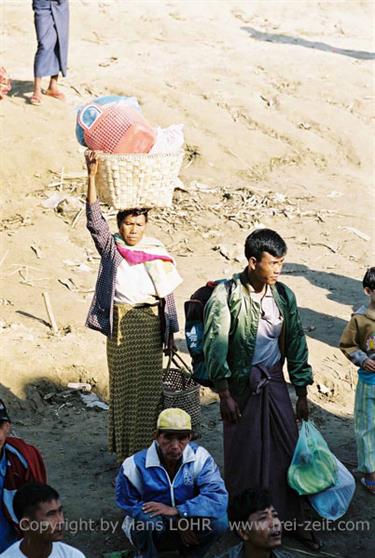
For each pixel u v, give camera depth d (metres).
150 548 6.50
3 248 11.38
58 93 14.77
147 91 15.89
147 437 7.59
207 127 15.12
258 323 6.86
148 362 7.51
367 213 13.66
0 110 13.92
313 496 7.16
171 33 19.42
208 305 6.83
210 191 13.69
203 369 7.07
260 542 5.30
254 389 6.93
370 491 7.80
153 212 12.99
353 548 7.13
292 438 7.05
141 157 7.06
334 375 9.65
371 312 7.66
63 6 14.20
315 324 10.66
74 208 12.54
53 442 8.34
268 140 15.19
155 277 7.40
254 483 6.93
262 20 21.42
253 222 12.96
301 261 12.19
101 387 9.20
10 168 12.86
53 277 10.94
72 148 13.62
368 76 18.19
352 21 22.09
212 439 8.54
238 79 17.11
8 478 5.73
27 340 9.50
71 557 5.42
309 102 16.69
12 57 16.86
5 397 8.75
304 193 14.09
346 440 8.66
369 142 15.69
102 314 7.38
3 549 5.72
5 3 19.80
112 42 18.66
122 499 6.53
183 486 6.48
